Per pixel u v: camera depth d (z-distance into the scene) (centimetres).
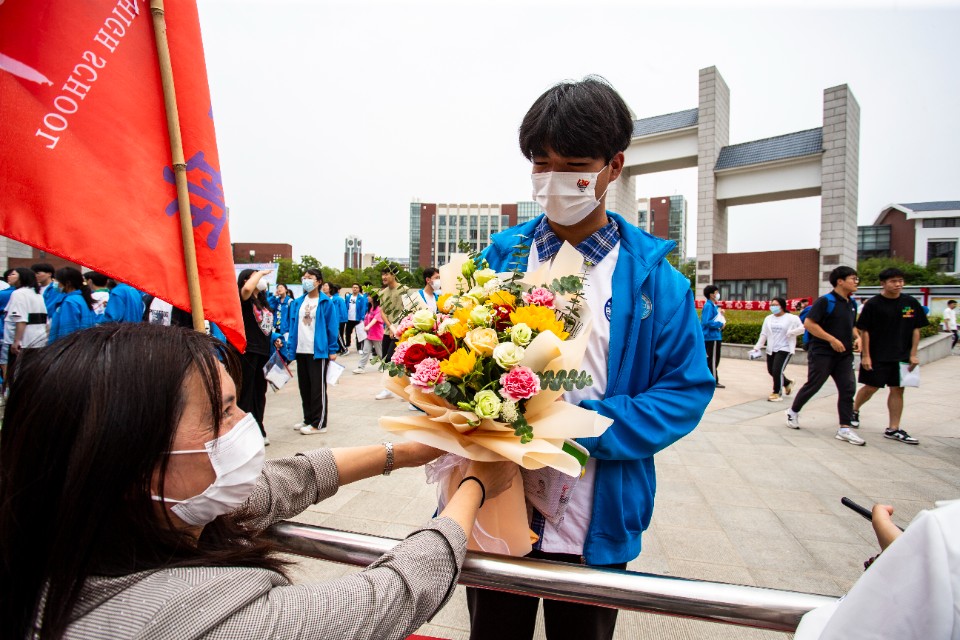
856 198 2030
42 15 111
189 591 62
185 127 137
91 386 63
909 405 673
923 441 488
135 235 124
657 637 201
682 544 276
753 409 641
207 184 141
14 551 64
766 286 2055
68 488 61
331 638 63
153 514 67
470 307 101
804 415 607
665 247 116
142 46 126
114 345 66
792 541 279
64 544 62
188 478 72
